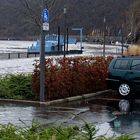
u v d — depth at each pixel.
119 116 16.55
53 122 14.00
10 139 6.21
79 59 22.45
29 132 6.68
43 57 19.30
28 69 44.41
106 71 24.25
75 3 181.75
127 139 6.54
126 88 22.77
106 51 99.25
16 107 18.31
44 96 19.52
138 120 15.57
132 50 55.25
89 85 23.11
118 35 175.88
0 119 14.83
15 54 82.94
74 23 180.88
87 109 18.19
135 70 22.67
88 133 6.49
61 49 93.00
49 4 28.95
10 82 21.25
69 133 6.54
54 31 116.56
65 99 20.36
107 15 186.75
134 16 150.12
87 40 189.25
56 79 20.20
